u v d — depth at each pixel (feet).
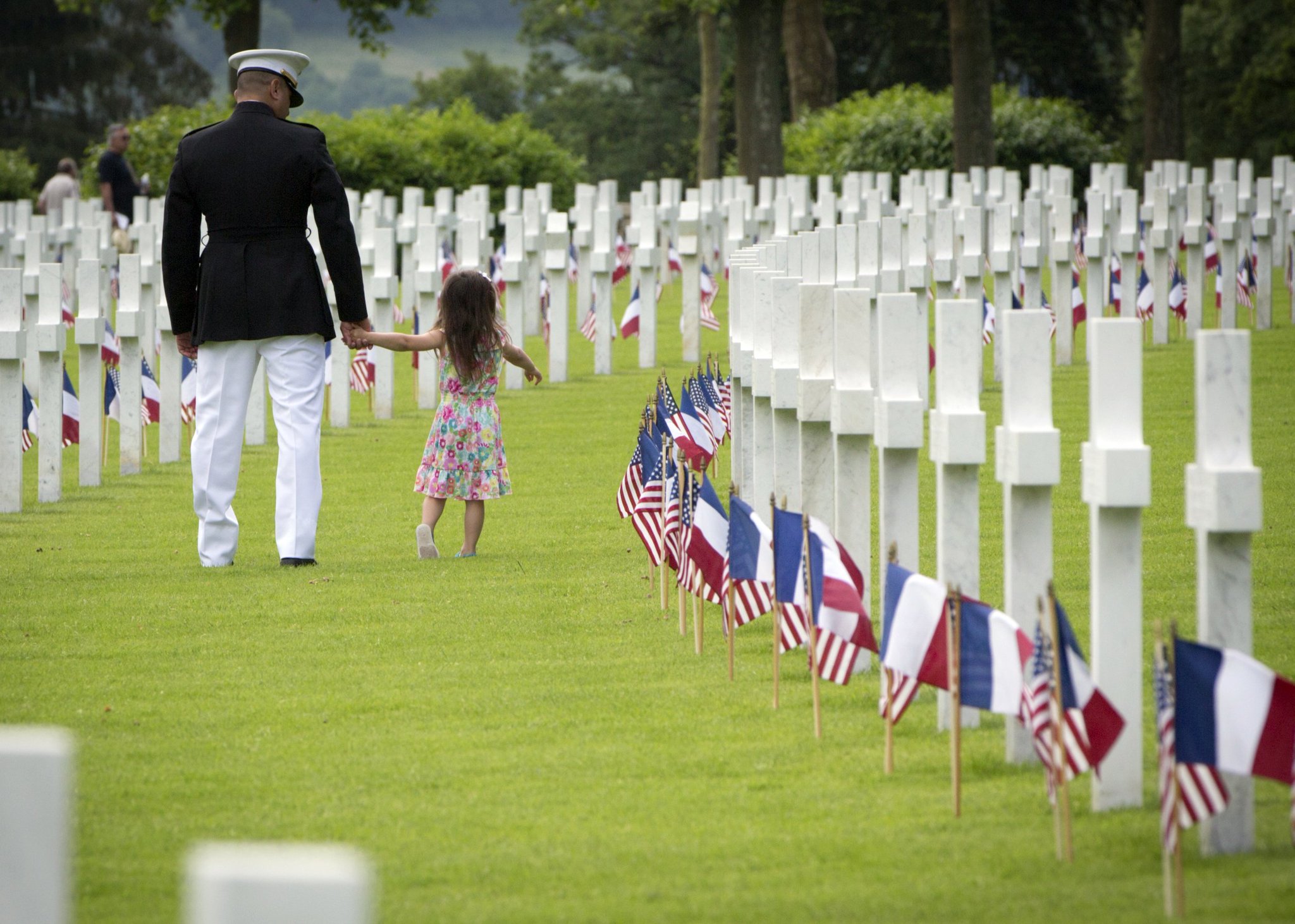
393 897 42.01
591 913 40.60
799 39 450.30
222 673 66.33
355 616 76.54
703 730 57.31
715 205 257.96
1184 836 45.62
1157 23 390.63
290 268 89.45
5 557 92.84
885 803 48.85
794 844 45.44
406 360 186.60
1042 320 49.37
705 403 105.60
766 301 77.10
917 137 332.39
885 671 52.49
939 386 53.78
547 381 167.02
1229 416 42.88
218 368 89.76
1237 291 178.50
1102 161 340.59
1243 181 226.17
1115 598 46.47
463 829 47.32
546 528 99.55
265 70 90.99
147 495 115.55
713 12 380.37
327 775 52.75
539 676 65.16
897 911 40.16
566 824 47.70
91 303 117.91
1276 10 524.52
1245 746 40.32
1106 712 44.80
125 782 52.34
